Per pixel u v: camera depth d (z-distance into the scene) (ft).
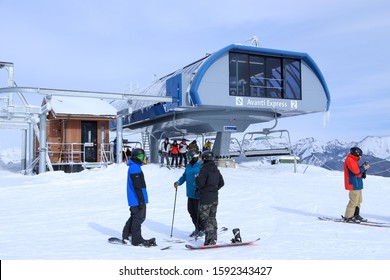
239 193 50.26
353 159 32.22
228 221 33.42
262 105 78.43
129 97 75.15
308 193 50.88
